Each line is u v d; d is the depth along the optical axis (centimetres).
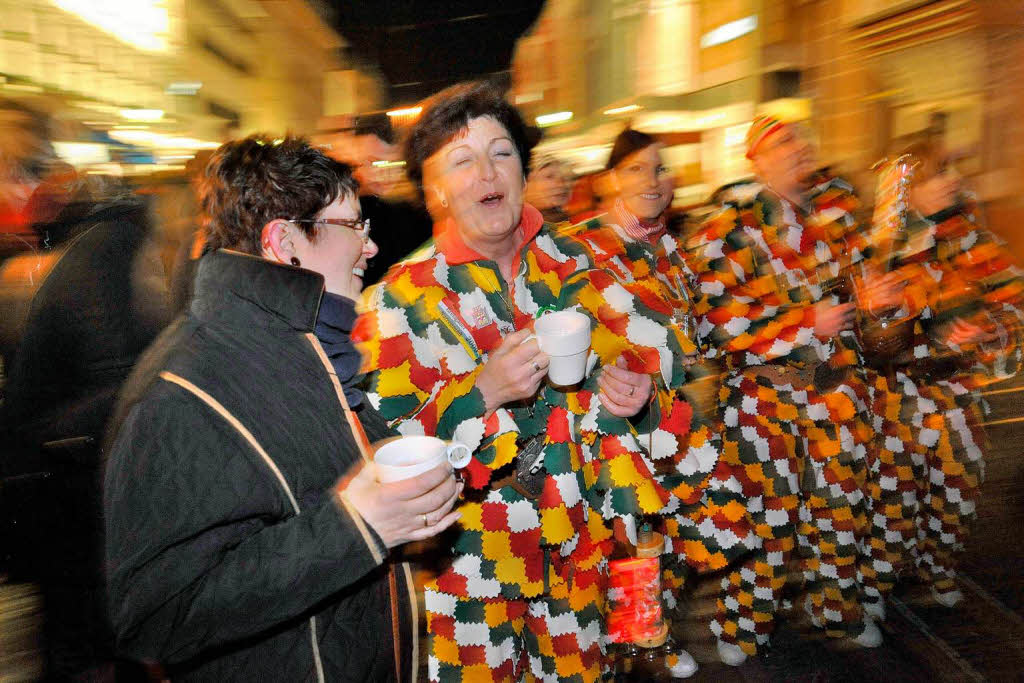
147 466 127
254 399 136
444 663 202
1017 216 654
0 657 236
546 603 212
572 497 201
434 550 200
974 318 318
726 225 294
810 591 325
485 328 200
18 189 236
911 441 321
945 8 765
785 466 299
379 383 191
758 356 296
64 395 217
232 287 142
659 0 1507
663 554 301
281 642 140
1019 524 384
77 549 212
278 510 137
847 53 980
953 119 743
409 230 306
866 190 423
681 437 232
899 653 305
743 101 1254
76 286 221
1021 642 303
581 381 202
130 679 181
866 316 320
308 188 145
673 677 301
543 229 222
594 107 1992
